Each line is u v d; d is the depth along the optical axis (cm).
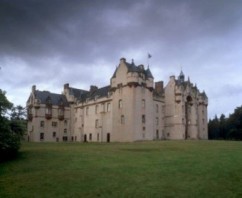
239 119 10100
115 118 7519
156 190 1712
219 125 12025
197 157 2839
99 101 8388
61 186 1869
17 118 3388
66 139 9594
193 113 9256
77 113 9462
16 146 3077
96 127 8419
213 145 4291
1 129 3003
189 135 9075
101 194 1675
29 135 9144
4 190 1825
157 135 8419
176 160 2677
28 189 1831
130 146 4309
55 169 2405
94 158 2914
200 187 1742
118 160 2761
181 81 9231
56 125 9444
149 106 7512
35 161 2842
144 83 7444
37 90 9488
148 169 2283
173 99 8744
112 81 7775
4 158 3053
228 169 2156
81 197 1641
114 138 7462
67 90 10025
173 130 8588
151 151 3509
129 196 1622
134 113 7050
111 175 2106
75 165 2541
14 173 2325
